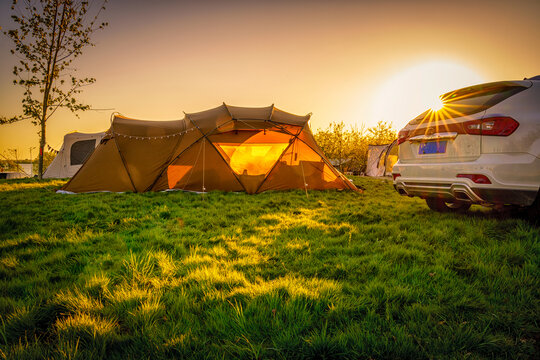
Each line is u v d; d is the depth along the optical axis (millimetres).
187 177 10008
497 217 4777
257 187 9609
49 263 3512
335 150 36125
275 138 10414
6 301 2447
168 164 10109
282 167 10148
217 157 9992
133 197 8617
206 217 5969
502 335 1911
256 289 2611
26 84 16188
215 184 9945
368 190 11047
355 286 2689
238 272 3107
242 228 5148
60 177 17531
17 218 5902
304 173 10352
